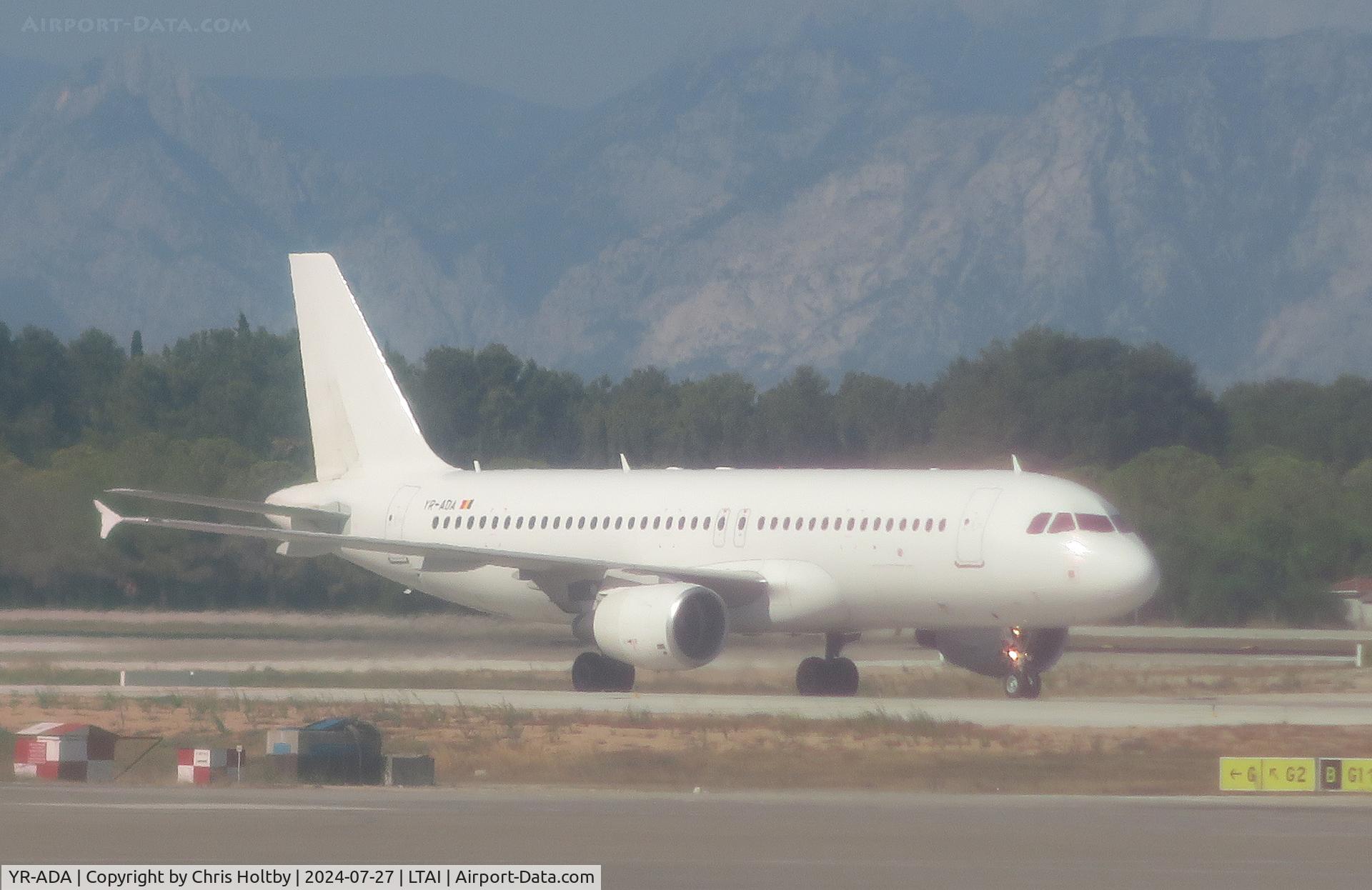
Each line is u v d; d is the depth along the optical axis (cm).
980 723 11800
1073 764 9775
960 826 7112
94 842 6425
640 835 6725
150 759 10075
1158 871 5953
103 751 9506
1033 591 13650
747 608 14750
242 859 6075
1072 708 13062
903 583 14175
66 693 14288
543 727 11544
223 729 11481
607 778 9362
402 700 13562
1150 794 8844
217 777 9112
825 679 15138
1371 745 10500
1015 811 7719
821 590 14462
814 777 9338
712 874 5859
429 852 6253
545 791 8775
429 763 9138
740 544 14925
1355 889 5656
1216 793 8888
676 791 8875
